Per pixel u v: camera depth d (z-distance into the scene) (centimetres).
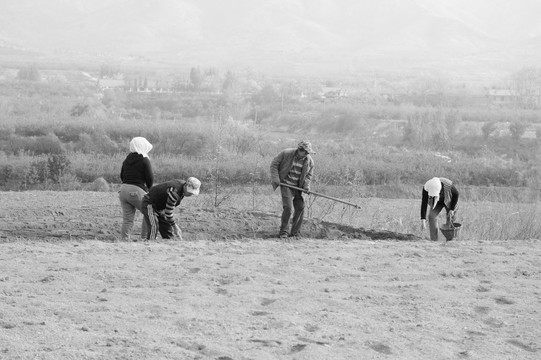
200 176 4322
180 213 1969
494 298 1148
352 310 1058
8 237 1669
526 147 6906
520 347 934
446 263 1389
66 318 966
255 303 1075
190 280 1191
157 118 8688
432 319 1027
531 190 4081
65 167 4181
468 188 4275
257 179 4262
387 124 8362
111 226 1844
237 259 1357
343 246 1539
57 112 8869
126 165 1616
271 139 6719
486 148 6569
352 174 4322
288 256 1405
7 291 1086
